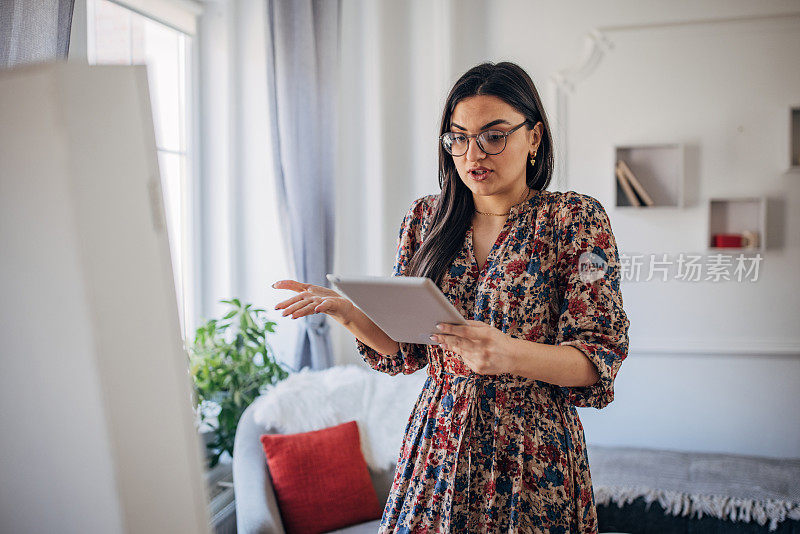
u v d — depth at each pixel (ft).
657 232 10.82
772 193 10.55
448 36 10.84
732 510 8.15
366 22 11.10
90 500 2.76
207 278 10.75
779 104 10.48
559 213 4.09
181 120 10.39
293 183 9.69
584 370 3.78
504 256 4.10
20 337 2.78
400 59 11.17
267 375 9.71
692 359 10.81
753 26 10.46
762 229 10.38
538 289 4.06
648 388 10.93
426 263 4.29
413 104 11.12
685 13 10.64
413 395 9.11
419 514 4.16
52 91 2.54
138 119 2.68
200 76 10.61
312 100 9.83
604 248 4.01
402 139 11.20
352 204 11.30
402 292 3.28
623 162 10.82
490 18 11.09
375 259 11.18
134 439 2.71
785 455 10.62
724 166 10.65
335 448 8.25
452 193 4.32
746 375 10.69
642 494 8.48
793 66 10.43
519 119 4.01
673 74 10.71
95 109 2.62
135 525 2.72
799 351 10.45
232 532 9.18
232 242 10.75
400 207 11.25
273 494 7.86
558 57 10.96
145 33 9.53
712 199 10.57
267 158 10.72
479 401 4.06
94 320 2.60
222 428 9.50
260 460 8.04
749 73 10.53
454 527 4.03
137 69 2.67
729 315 10.69
